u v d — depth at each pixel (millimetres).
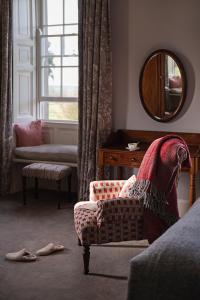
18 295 2797
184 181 4465
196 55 4320
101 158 4379
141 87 4582
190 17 4316
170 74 4422
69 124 5391
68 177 4988
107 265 3281
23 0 5340
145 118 4648
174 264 1894
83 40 4750
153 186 3172
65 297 2775
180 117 4449
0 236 3885
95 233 3051
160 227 3170
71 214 4578
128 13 4605
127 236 3086
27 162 5227
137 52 4613
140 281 1917
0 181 5336
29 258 3336
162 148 3268
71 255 3473
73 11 5332
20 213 4590
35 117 5648
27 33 5434
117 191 3617
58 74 5492
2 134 5223
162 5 4430
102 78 4645
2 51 5121
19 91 5402
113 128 4820
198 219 2400
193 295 1832
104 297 2779
